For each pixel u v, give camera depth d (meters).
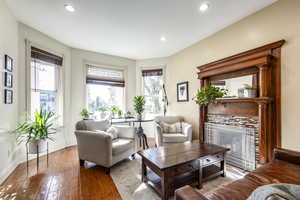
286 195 0.78
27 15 2.38
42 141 2.42
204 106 3.11
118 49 3.86
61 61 3.41
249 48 2.41
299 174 1.30
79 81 3.79
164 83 4.44
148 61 4.61
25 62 2.71
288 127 1.96
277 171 1.36
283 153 1.55
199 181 1.81
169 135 3.17
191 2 2.07
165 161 1.70
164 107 4.39
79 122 2.63
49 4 2.10
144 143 3.75
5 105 2.15
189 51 3.66
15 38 2.46
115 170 2.37
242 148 2.40
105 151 2.24
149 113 4.62
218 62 2.74
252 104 2.31
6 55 2.13
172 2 2.07
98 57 4.09
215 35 3.00
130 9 2.22
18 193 1.75
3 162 2.05
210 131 2.97
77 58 3.77
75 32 2.94
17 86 2.55
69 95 3.62
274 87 2.08
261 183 1.20
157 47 3.73
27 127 2.36
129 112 4.37
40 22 2.59
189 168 1.79
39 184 1.94
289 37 1.96
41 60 3.01
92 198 1.67
